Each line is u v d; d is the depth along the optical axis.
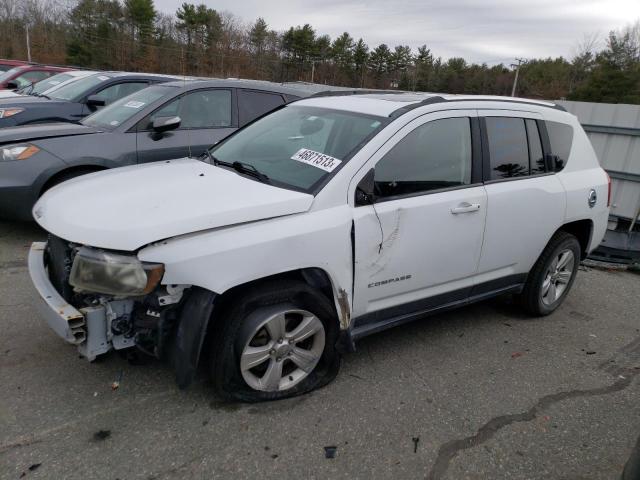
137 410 2.91
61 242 2.90
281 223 2.82
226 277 2.63
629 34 57.19
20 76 12.54
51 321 2.67
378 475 2.59
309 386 3.18
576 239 4.56
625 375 3.73
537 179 4.07
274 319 2.88
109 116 6.12
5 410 2.83
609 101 57.59
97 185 3.14
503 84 79.38
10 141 5.24
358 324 3.33
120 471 2.49
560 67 76.06
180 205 2.75
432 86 80.75
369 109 3.56
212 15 66.94
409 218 3.26
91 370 3.23
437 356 3.78
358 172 3.10
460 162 3.61
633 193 6.97
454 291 3.76
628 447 2.95
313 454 2.69
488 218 3.70
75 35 60.53
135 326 2.71
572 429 3.07
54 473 2.44
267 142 3.73
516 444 2.90
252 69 68.38
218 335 2.80
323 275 3.03
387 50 80.12
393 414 3.06
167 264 2.53
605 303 5.10
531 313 4.53
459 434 2.94
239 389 2.97
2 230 5.84
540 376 3.63
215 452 2.65
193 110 6.21
